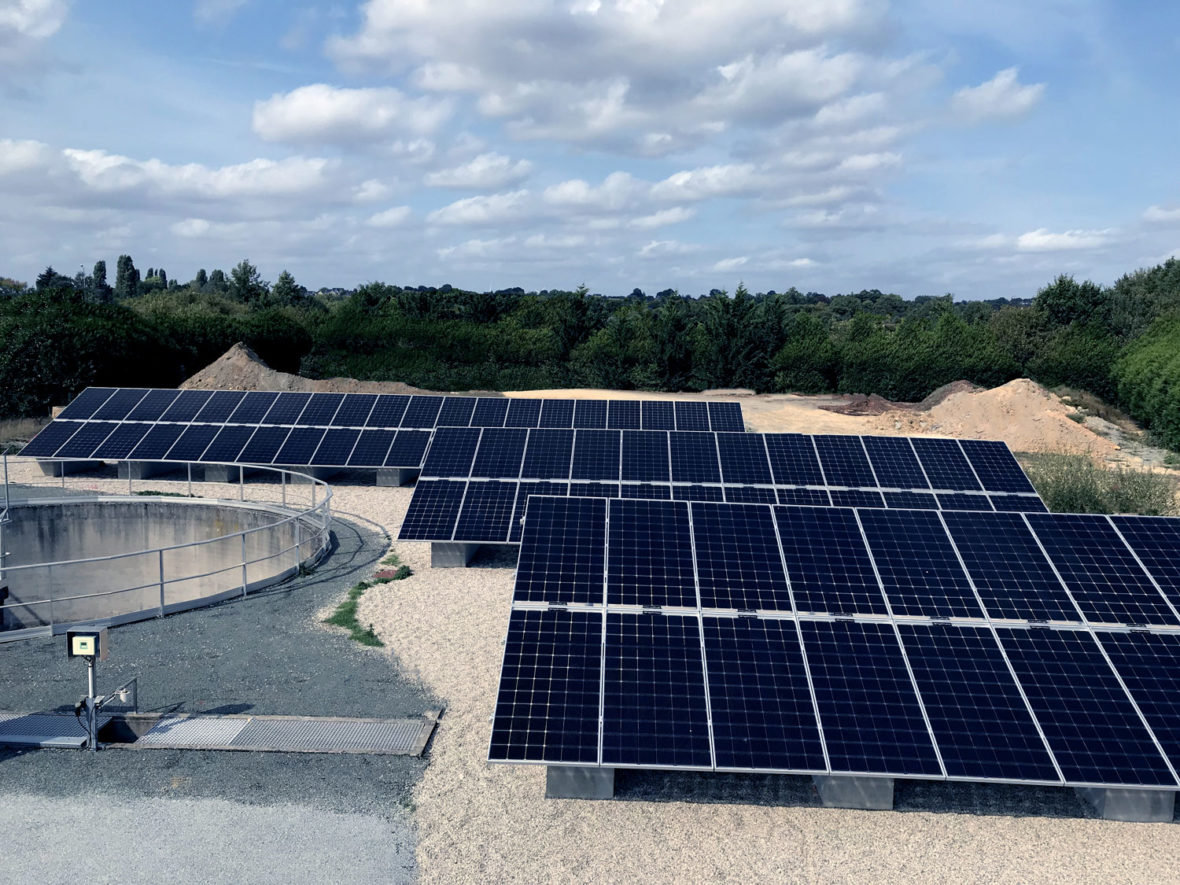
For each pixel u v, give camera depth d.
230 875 11.77
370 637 20.00
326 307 117.12
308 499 33.41
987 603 15.48
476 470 27.86
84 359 49.31
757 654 14.32
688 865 12.12
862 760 12.70
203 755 14.73
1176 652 14.54
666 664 14.05
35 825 12.78
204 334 63.16
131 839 12.49
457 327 78.94
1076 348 64.19
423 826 12.89
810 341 72.00
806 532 17.23
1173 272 87.62
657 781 14.05
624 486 27.12
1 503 30.98
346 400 39.78
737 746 12.82
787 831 12.90
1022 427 46.44
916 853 12.47
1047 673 14.11
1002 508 26.30
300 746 15.00
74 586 32.22
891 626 14.98
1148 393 51.44
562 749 12.72
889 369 68.56
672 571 16.02
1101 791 13.26
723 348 72.81
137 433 37.50
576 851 12.35
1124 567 16.39
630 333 75.00
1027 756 12.80
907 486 27.06
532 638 14.43
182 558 32.22
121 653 19.08
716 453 28.64
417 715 16.25
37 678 17.73
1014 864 12.28
